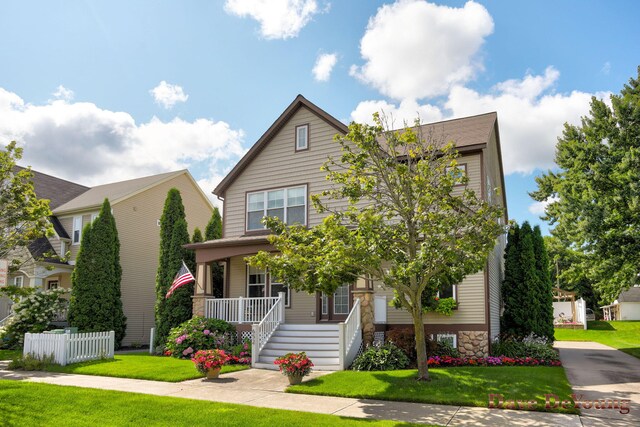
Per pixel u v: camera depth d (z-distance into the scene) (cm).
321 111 2017
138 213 2827
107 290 2286
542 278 2059
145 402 1012
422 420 884
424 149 1516
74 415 912
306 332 1709
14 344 2153
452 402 1016
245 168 2191
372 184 1220
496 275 2016
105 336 1712
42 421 871
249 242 1906
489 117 2067
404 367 1453
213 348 1762
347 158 1261
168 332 2069
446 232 1136
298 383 1238
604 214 2038
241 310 1872
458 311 1708
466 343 1678
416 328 1232
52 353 1564
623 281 2239
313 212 1991
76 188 3250
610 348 2289
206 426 842
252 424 850
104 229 2322
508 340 1820
